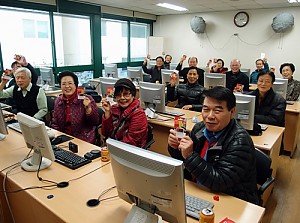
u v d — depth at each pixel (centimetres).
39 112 328
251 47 762
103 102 239
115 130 238
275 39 722
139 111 233
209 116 148
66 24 662
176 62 906
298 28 688
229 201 137
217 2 640
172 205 101
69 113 261
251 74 657
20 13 569
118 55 834
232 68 519
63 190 147
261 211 129
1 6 533
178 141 158
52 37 628
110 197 140
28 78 324
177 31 884
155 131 317
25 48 590
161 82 578
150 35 928
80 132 265
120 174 113
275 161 266
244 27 760
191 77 402
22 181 157
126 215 125
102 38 767
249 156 141
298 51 699
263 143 230
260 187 171
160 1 638
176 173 93
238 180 139
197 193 145
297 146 412
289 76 434
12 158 189
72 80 256
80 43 708
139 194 109
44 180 158
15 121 283
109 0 639
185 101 411
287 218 236
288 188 288
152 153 103
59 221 129
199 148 161
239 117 243
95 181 158
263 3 643
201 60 854
